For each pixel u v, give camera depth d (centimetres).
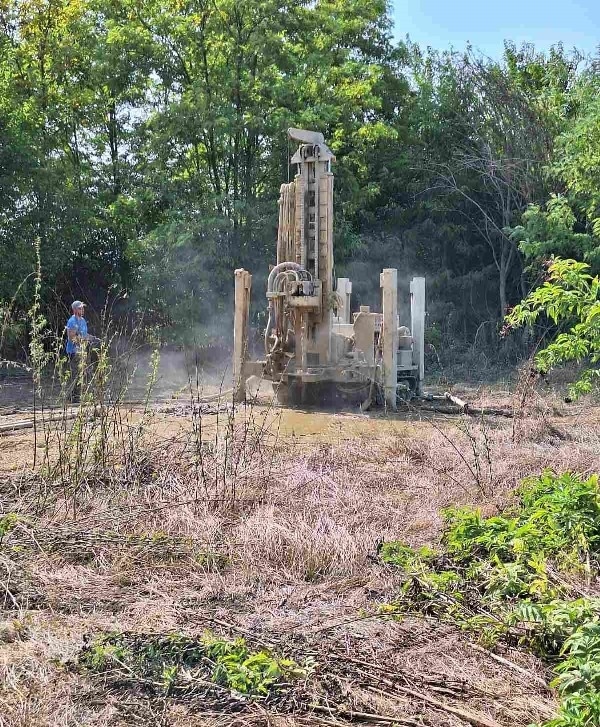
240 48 2469
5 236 2209
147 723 377
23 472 824
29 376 1911
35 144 2308
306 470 841
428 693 411
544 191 2591
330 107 2528
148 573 575
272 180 2541
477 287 2856
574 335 696
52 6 2555
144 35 2533
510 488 787
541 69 3098
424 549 596
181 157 2566
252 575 572
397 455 957
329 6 2867
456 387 1952
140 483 793
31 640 456
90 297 2502
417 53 3123
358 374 1402
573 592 524
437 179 2941
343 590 554
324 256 1449
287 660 427
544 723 377
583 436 1093
